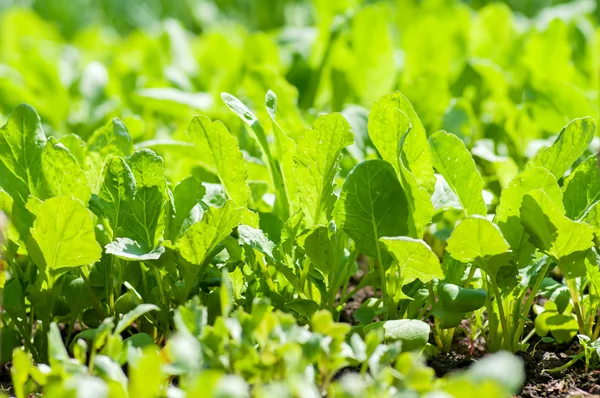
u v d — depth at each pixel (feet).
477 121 5.34
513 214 4.14
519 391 4.06
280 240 4.25
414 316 4.26
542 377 4.12
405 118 4.13
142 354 3.90
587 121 4.18
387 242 4.01
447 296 4.10
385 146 4.19
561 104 5.21
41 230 4.06
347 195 4.17
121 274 4.25
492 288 4.20
